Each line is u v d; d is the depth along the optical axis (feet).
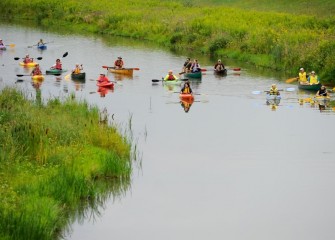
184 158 104.37
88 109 127.03
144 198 86.79
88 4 345.51
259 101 152.76
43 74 185.37
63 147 96.58
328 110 142.92
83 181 85.40
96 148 99.91
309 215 81.46
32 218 69.15
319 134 121.39
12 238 65.77
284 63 196.65
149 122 128.77
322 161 104.01
